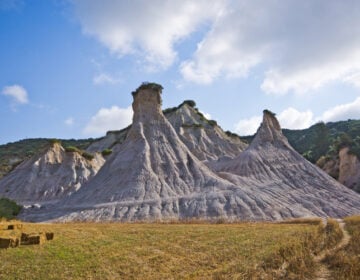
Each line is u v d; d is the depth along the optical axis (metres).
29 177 99.06
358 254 22.00
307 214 58.62
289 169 79.75
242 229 37.59
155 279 17.78
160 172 69.56
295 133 195.25
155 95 84.44
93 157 115.25
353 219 48.44
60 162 109.31
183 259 22.12
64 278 17.30
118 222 52.88
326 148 141.75
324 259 21.73
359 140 119.62
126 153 74.81
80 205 64.25
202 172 71.00
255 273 17.98
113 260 21.12
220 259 22.19
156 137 77.62
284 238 30.22
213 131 129.00
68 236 28.48
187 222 52.19
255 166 79.12
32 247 23.25
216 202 58.75
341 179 97.44
